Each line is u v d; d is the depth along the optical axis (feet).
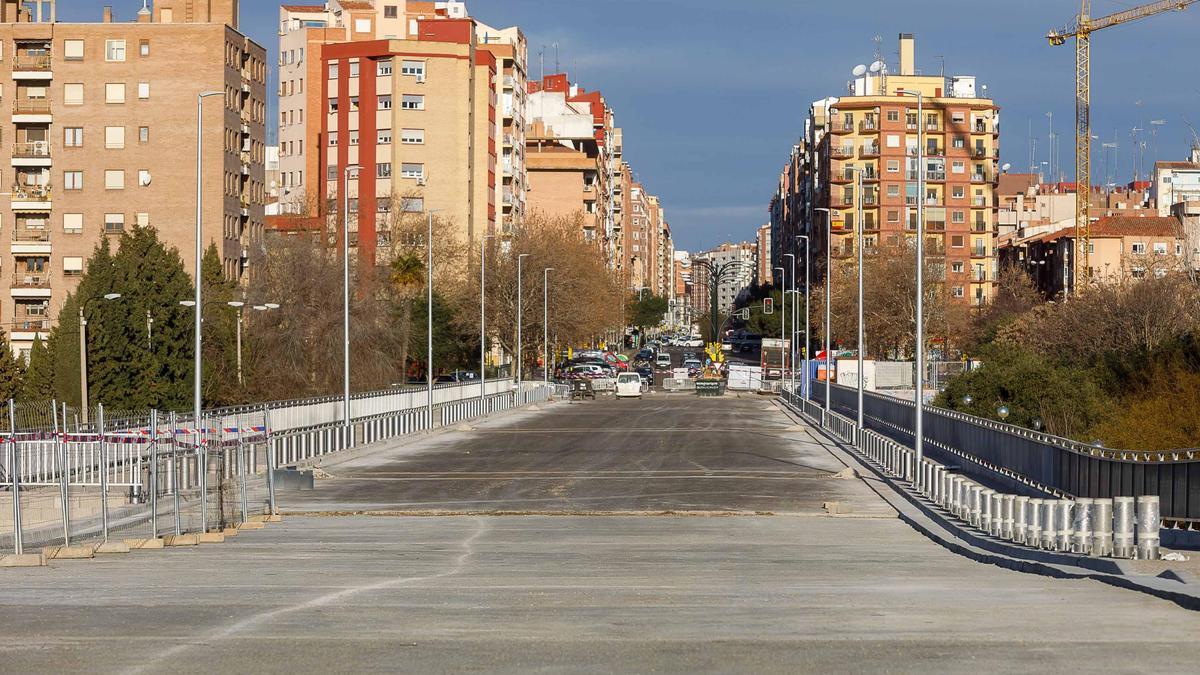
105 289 236.02
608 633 38.09
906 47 549.95
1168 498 87.15
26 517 88.94
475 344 392.47
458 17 503.61
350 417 194.80
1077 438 178.29
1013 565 67.26
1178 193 572.51
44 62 316.40
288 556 73.41
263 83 351.87
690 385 405.39
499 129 476.54
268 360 271.28
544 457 162.91
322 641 36.17
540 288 383.86
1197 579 50.80
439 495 121.19
